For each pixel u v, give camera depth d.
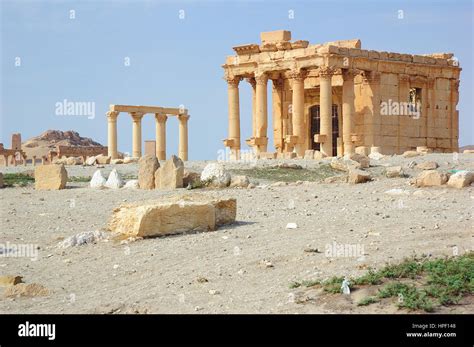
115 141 90.31
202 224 28.62
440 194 36.97
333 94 86.81
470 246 23.09
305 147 84.44
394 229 26.58
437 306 17.69
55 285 22.67
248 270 22.39
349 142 78.75
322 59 77.19
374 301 18.19
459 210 31.02
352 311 17.72
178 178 44.44
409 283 19.28
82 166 62.94
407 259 21.34
